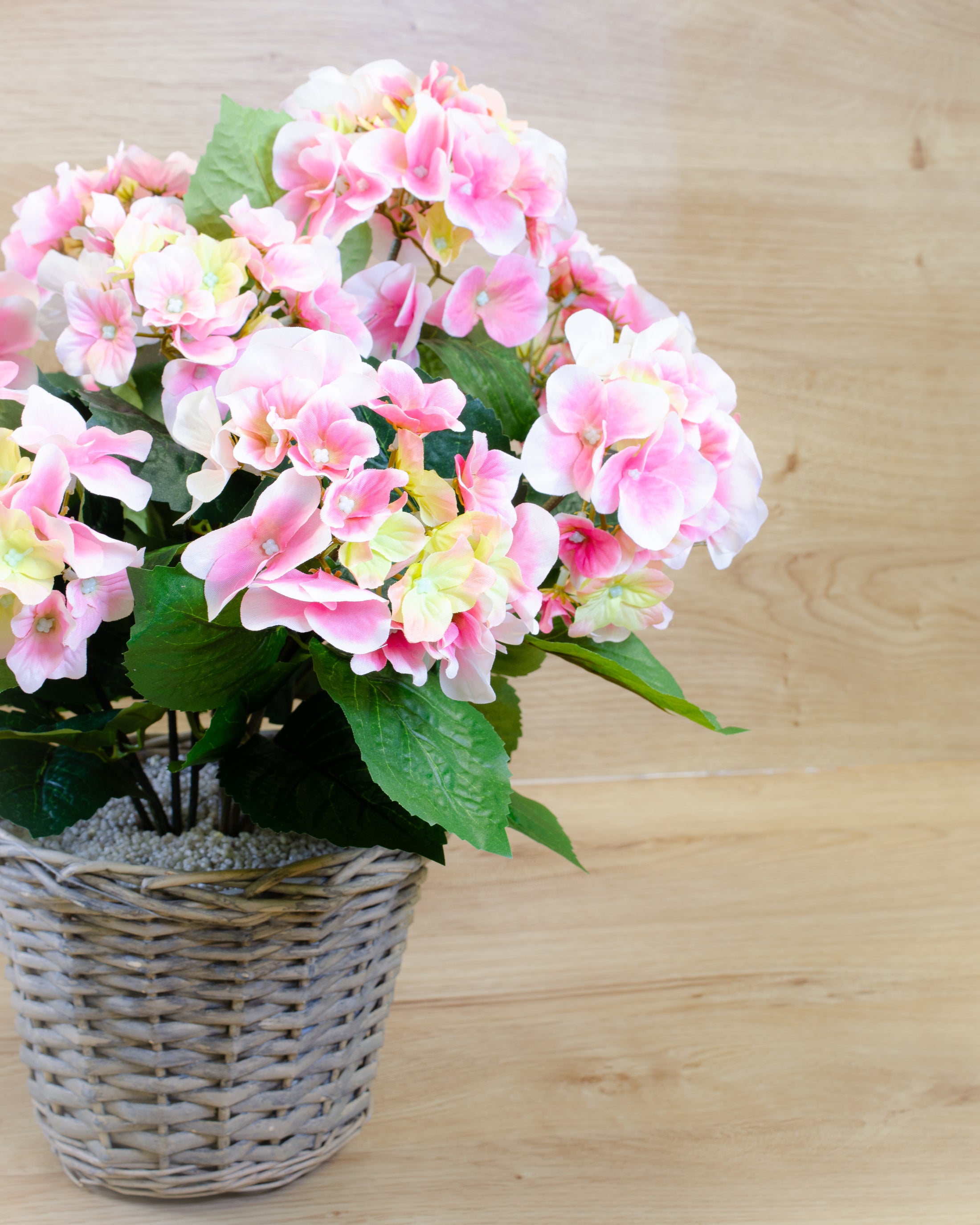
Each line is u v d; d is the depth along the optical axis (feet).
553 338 5.72
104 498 5.44
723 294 8.34
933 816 8.34
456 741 5.20
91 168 7.08
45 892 5.37
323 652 5.24
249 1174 5.63
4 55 6.94
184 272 5.20
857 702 9.04
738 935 6.81
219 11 7.13
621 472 5.16
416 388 5.05
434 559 5.02
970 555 9.19
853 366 8.70
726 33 8.06
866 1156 5.98
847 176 8.49
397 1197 5.80
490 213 5.42
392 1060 6.22
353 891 5.41
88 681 5.52
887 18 8.42
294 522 4.97
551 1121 6.04
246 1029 5.46
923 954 6.79
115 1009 5.42
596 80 7.86
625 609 5.36
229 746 5.41
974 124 8.76
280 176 5.45
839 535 8.86
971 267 8.88
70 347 5.25
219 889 5.37
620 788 8.38
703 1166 5.93
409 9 7.41
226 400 4.99
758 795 8.46
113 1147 5.56
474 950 6.66
